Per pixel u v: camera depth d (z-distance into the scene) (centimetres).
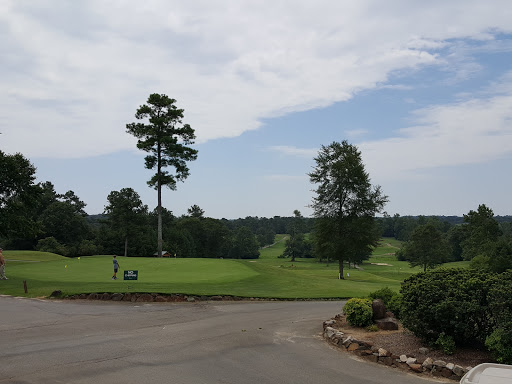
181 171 5391
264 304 2025
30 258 6003
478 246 9006
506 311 937
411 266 9600
